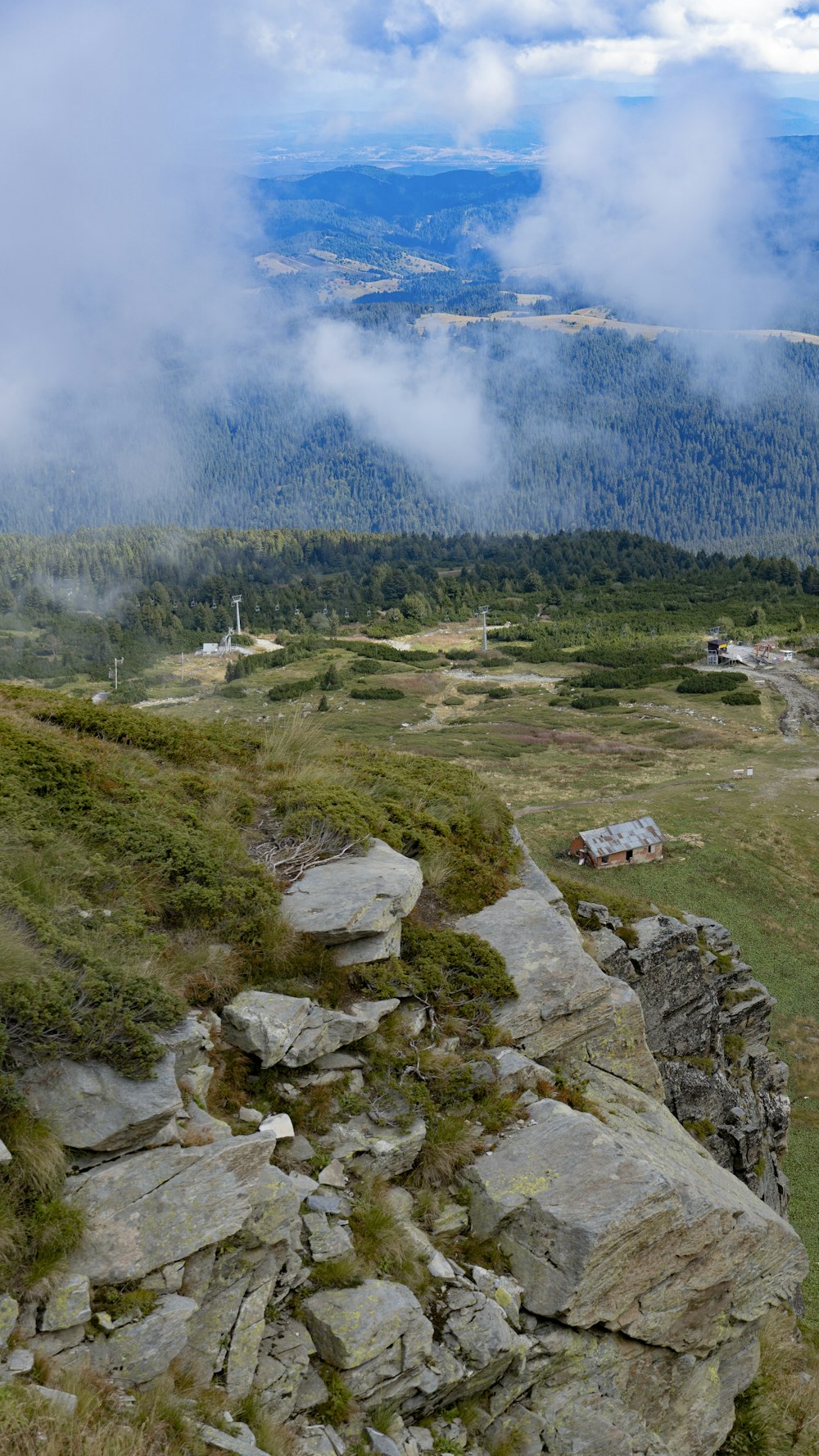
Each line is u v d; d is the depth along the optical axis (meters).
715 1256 11.33
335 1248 9.22
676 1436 11.24
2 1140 7.90
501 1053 12.44
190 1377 7.78
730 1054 23.95
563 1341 10.00
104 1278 7.71
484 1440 9.36
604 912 20.94
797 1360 15.12
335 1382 8.41
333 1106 10.84
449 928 14.35
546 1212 10.22
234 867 12.62
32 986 8.81
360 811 15.14
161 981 10.08
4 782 12.48
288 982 11.59
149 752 15.97
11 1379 6.72
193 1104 9.48
